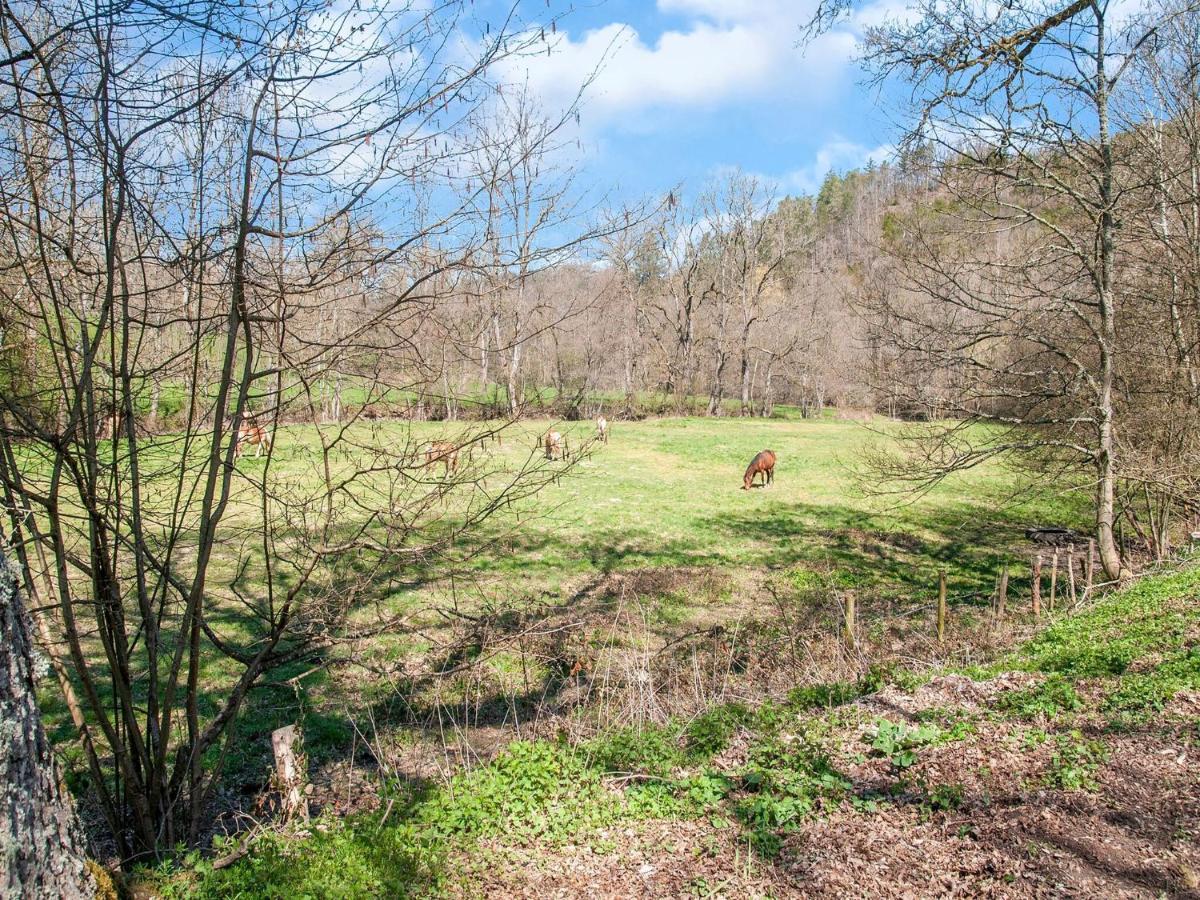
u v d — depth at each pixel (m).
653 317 62.53
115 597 6.10
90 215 6.10
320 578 7.30
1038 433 16.20
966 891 4.96
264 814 7.22
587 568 17.64
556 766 7.10
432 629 12.62
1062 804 5.82
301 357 6.17
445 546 6.80
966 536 22.11
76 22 4.99
